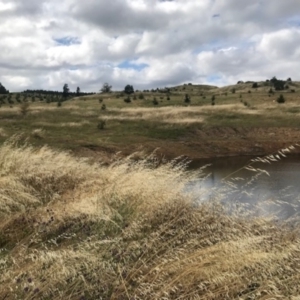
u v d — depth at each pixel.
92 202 5.78
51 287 3.57
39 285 3.49
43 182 7.13
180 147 35.84
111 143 33.31
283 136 40.59
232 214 6.49
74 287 3.73
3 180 6.27
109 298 3.85
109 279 4.03
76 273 3.84
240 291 3.93
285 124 45.12
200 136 40.53
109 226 5.42
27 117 46.34
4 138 21.97
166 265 4.11
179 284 3.77
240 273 4.12
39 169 7.47
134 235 5.11
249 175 19.47
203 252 4.14
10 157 7.78
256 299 3.89
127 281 3.98
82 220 5.22
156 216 5.88
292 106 60.62
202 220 5.59
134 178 6.98
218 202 6.82
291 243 5.10
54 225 5.06
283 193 13.09
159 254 4.70
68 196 6.39
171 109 56.97
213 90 143.62
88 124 42.56
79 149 28.70
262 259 4.11
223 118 49.34
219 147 36.94
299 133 41.44
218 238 4.88
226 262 3.90
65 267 3.67
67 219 5.29
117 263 4.39
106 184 6.94
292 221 7.41
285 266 4.30
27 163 7.72
